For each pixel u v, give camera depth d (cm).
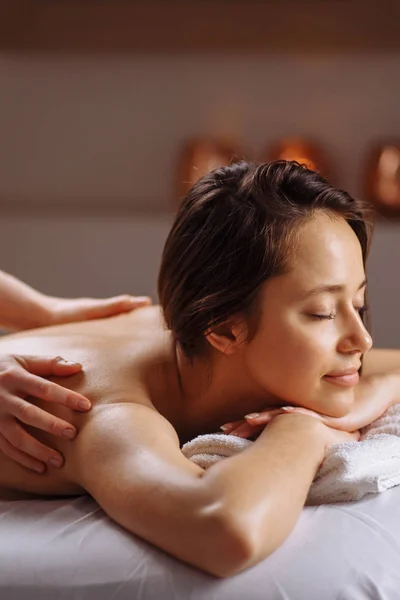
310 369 120
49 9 309
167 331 137
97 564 102
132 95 313
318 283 118
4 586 102
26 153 319
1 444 125
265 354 121
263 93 308
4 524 112
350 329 121
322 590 98
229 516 97
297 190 123
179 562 101
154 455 108
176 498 101
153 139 314
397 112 304
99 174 317
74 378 127
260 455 107
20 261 294
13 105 317
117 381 125
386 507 113
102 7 306
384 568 101
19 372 125
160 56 310
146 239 288
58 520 111
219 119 311
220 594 98
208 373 128
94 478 111
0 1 309
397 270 278
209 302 122
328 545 103
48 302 171
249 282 120
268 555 101
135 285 290
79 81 314
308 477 108
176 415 131
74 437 118
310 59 304
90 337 141
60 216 296
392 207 289
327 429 119
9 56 314
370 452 115
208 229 124
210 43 304
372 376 138
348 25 300
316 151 296
